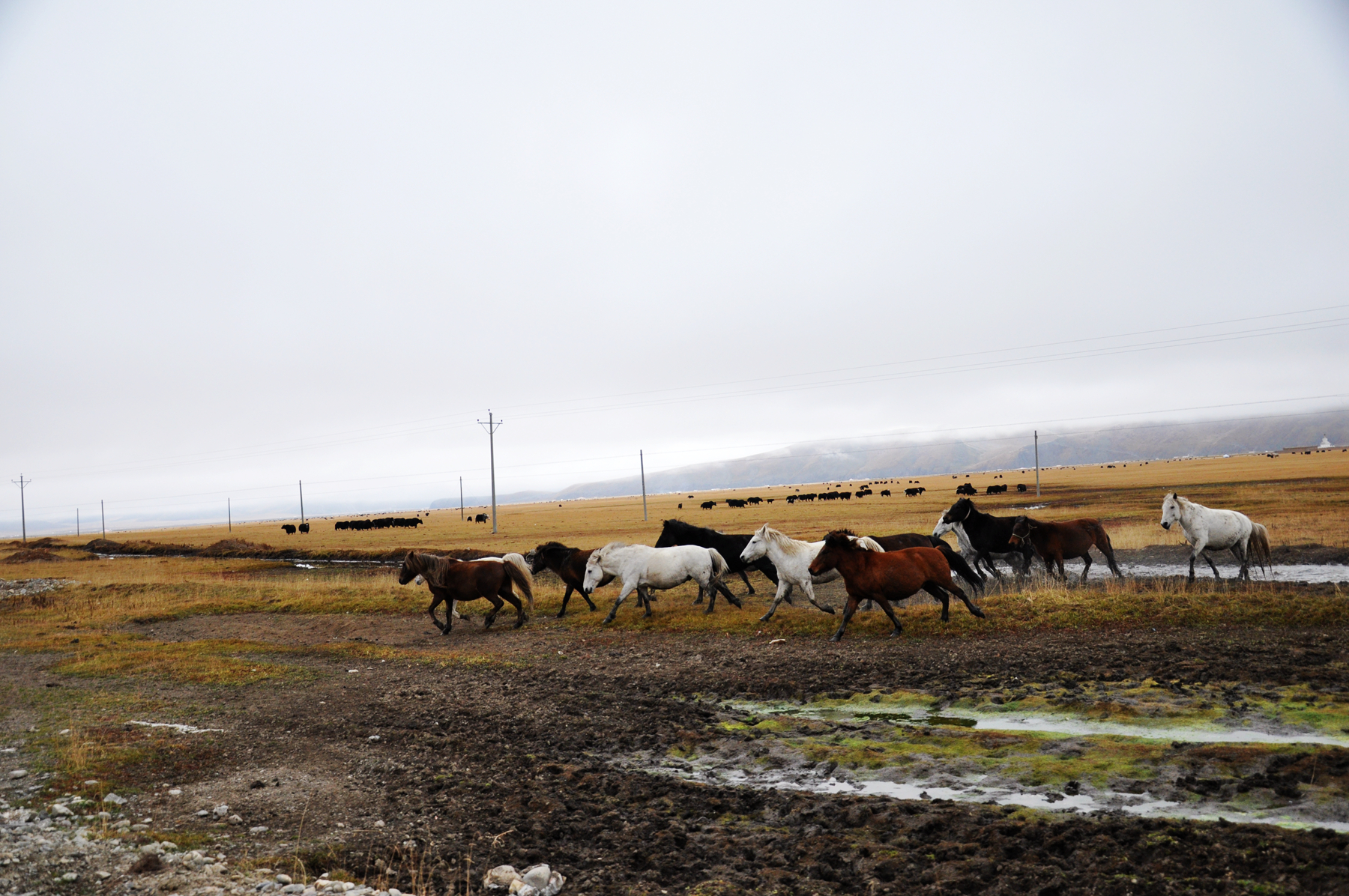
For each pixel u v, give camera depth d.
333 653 17.80
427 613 24.19
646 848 6.95
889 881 6.14
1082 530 20.83
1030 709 10.71
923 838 6.84
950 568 16.64
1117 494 65.62
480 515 105.50
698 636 17.97
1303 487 56.34
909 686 12.37
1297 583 19.77
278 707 12.94
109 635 22.27
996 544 21.25
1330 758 7.74
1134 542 29.72
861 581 16.00
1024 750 8.86
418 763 9.73
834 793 8.20
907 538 19.94
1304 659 12.16
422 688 13.90
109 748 10.33
